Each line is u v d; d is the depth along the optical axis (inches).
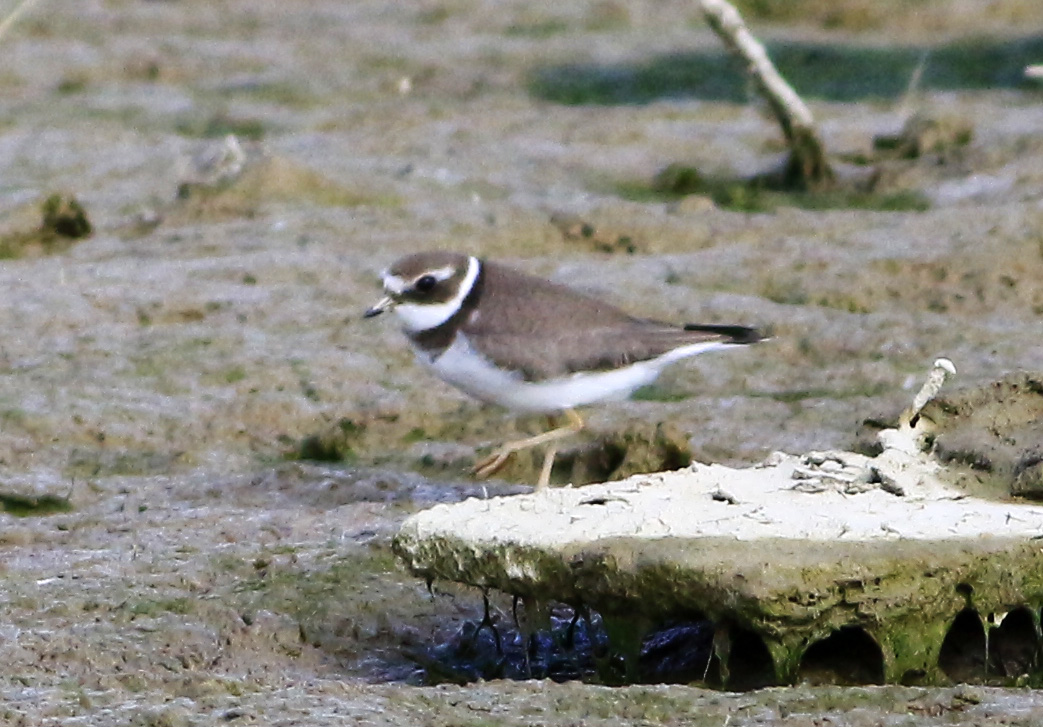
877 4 1192.2
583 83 1038.4
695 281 667.4
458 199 800.9
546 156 875.4
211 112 981.8
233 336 618.5
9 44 1126.4
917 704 331.0
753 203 800.9
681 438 503.5
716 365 588.7
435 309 429.7
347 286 670.5
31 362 596.4
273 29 1185.4
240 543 453.4
